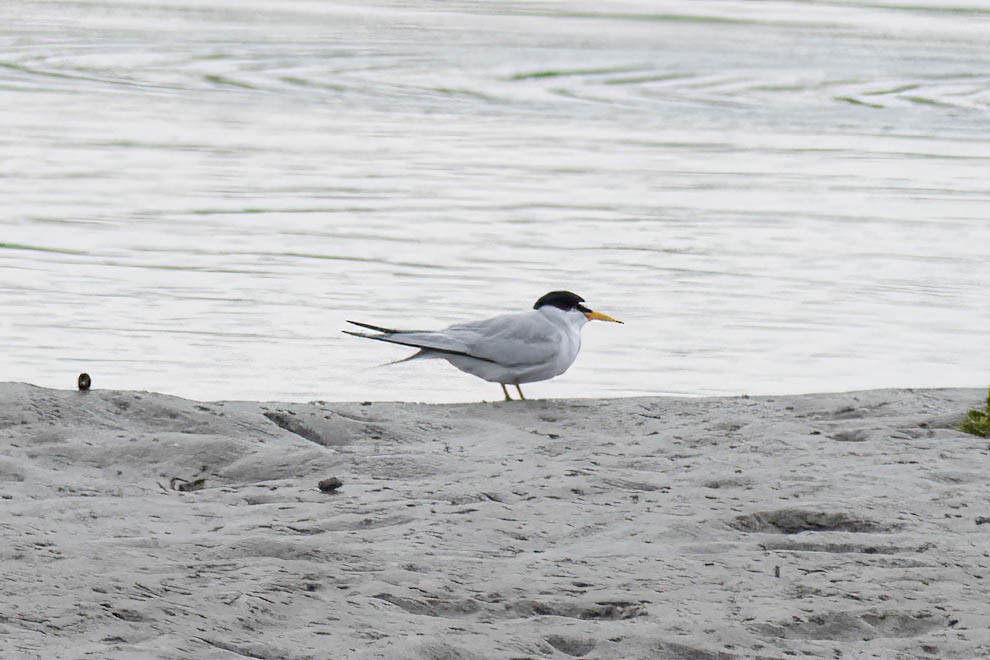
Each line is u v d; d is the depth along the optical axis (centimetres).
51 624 572
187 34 6275
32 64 5112
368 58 5622
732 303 2038
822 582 702
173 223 2566
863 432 1093
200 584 648
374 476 950
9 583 620
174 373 1599
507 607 654
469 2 8262
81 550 701
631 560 732
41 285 2039
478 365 1280
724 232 2608
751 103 4728
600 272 2245
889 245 2498
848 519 838
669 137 3969
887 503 869
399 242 2450
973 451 1027
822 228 2666
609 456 1008
